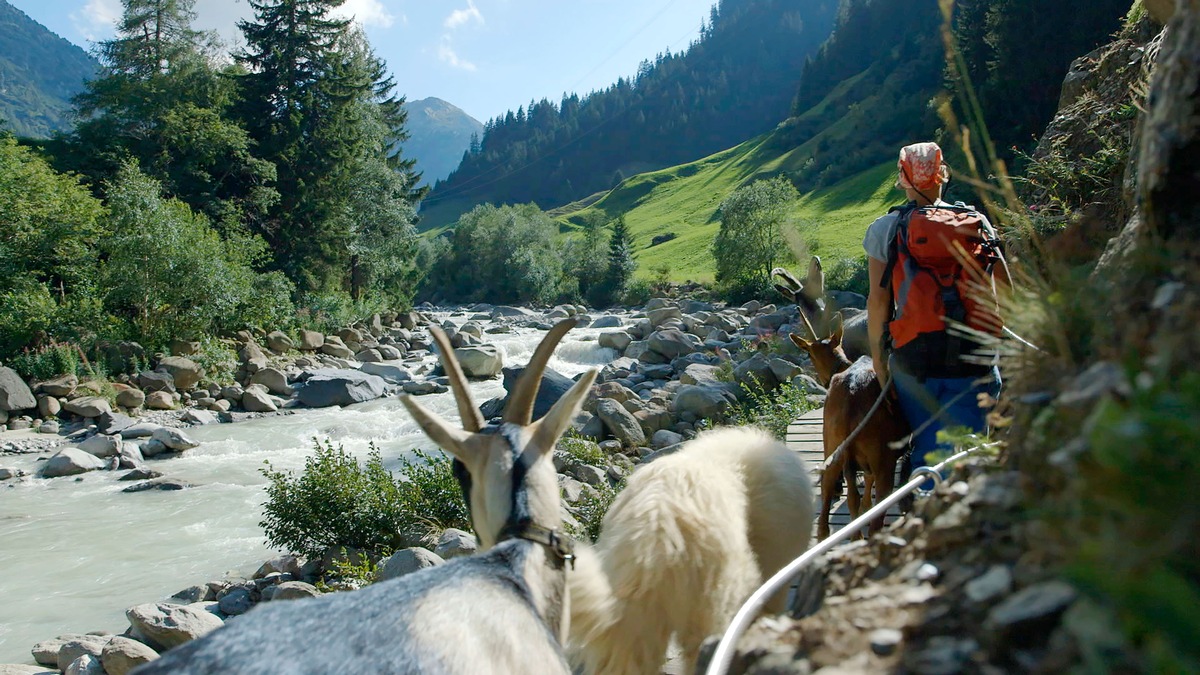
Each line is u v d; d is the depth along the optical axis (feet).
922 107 285.02
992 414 6.41
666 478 11.23
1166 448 3.07
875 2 448.24
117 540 40.70
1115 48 25.66
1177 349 3.91
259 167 130.11
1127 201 11.33
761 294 146.41
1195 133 5.20
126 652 23.68
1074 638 3.47
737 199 151.12
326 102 145.79
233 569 36.11
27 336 78.95
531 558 8.20
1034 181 23.07
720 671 5.15
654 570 10.11
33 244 88.94
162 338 86.79
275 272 114.42
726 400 53.98
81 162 123.65
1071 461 3.84
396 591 6.83
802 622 5.22
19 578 35.88
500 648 6.84
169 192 122.83
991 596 4.21
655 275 210.38
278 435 65.87
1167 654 2.78
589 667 10.18
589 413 51.08
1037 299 6.05
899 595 4.86
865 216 223.10
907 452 15.39
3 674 25.38
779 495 12.30
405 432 66.13
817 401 41.52
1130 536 3.13
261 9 143.54
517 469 8.80
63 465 54.60
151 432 64.54
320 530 32.50
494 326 140.87
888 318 14.28
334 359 101.19
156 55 155.12
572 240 232.32
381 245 157.48
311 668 5.75
